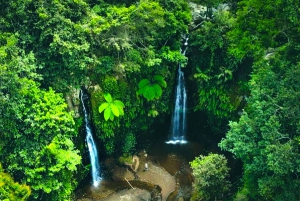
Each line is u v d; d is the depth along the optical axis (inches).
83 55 618.5
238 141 492.1
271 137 447.2
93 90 700.0
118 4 685.9
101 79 698.2
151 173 753.0
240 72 743.7
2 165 537.0
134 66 677.3
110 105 694.5
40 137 554.6
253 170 499.2
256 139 490.0
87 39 629.0
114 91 711.7
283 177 468.8
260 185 468.8
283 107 462.6
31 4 576.7
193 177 740.7
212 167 594.9
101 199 692.1
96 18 612.4
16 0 562.3
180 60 717.9
